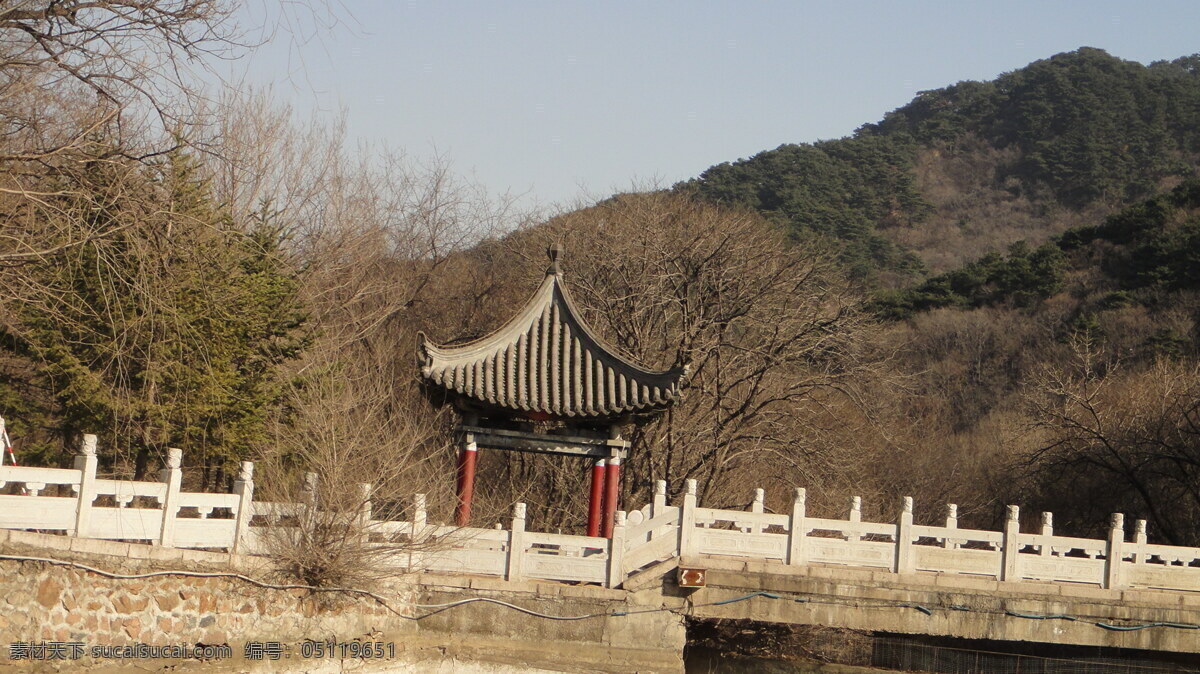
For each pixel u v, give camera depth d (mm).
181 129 17703
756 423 33500
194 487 25141
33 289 18266
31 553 14641
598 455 21625
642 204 40781
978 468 45656
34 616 14609
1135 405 38688
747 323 35562
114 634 15445
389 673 18172
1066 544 20891
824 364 37594
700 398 33656
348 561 17922
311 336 26578
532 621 19188
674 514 19969
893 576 20000
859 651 25875
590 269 37281
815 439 34500
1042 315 63594
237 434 23047
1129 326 57125
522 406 21062
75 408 22297
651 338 35219
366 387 26562
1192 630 20656
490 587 19234
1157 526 34125
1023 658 24094
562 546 19750
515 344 22203
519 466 34625
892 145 100438
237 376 23531
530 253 41125
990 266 70875
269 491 19547
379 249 38406
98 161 16781
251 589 17062
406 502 21219
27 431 24953
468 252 43812
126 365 21391
